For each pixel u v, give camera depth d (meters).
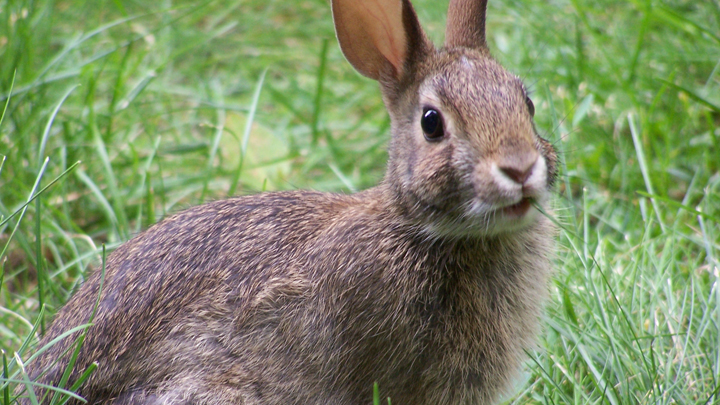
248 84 16.81
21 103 13.91
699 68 14.98
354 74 16.67
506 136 8.55
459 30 10.16
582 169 13.55
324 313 9.53
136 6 18.12
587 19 16.25
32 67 14.70
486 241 9.53
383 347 9.47
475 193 8.66
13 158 13.53
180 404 9.42
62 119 14.46
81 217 13.79
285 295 9.56
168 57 15.98
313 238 9.76
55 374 9.58
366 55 10.12
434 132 9.02
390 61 9.84
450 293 9.52
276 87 16.86
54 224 12.35
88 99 14.09
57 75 14.38
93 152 13.98
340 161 14.92
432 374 9.58
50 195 13.36
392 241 9.48
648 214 12.54
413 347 9.48
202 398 9.46
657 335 10.12
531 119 9.05
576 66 14.98
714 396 9.63
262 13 18.69
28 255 11.70
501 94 8.82
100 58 15.22
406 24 9.60
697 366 10.24
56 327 9.98
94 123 13.88
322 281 9.55
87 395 9.55
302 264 9.67
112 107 14.26
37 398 9.59
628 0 15.10
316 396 9.73
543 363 10.50
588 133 14.04
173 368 9.48
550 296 10.52
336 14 10.14
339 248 9.55
